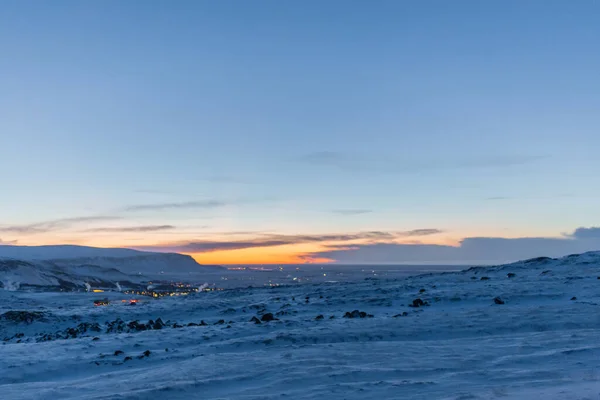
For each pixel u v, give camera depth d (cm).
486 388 1025
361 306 2702
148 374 1318
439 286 3247
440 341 1627
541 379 1074
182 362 1453
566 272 3419
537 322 1831
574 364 1193
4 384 1370
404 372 1208
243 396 1061
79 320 2988
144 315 3106
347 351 1472
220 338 1894
